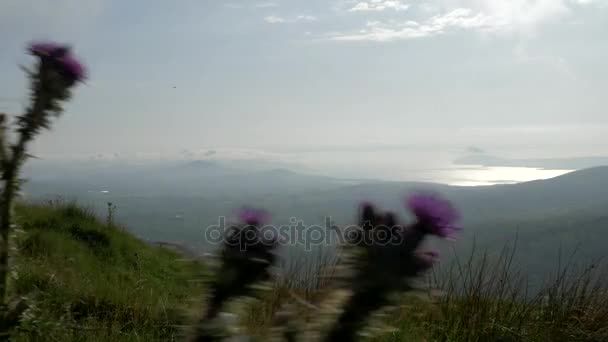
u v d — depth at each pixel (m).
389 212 1.89
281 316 1.93
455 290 6.73
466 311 6.45
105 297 6.92
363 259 1.83
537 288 6.80
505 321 6.45
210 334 2.00
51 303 6.09
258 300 2.12
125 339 5.54
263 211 2.20
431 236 1.87
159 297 7.42
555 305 6.74
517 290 6.80
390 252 1.83
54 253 9.86
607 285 6.79
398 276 1.81
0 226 3.18
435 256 1.87
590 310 6.72
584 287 6.81
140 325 5.98
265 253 2.13
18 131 3.18
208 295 2.10
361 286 1.81
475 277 6.75
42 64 3.31
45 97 3.26
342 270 1.85
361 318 1.81
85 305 6.53
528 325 6.50
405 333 5.50
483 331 6.23
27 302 3.39
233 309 2.08
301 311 1.89
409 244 1.85
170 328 5.84
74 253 10.40
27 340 4.25
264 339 1.92
